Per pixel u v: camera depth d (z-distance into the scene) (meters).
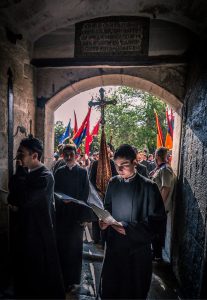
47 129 3.76
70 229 2.77
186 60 3.16
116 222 2.01
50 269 2.20
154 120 13.29
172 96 3.43
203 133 2.44
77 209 2.77
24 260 2.13
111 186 2.24
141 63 3.24
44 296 2.19
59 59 3.37
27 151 2.16
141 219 2.11
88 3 2.92
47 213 2.18
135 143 13.91
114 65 3.28
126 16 3.26
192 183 2.73
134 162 2.11
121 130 14.30
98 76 3.53
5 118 2.78
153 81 3.43
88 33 3.35
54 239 2.25
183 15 2.90
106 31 3.31
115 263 2.12
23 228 2.14
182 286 2.79
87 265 3.38
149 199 2.11
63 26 3.37
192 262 2.48
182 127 3.39
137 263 2.06
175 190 3.54
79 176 3.10
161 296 2.74
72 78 3.58
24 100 3.25
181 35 3.21
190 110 3.01
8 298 2.42
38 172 2.18
